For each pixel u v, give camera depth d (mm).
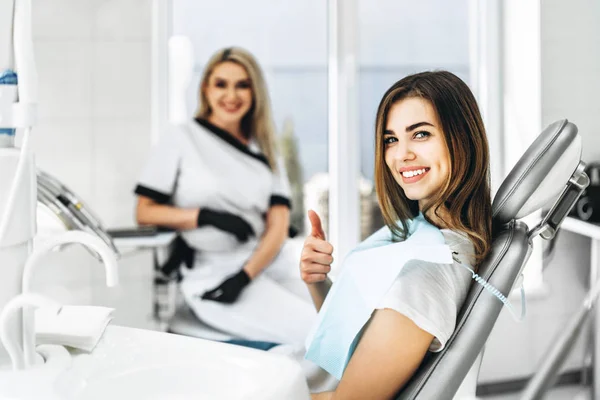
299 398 957
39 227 2018
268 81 2760
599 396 2521
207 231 2639
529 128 2797
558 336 2787
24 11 906
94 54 2584
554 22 2754
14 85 917
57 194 1646
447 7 2908
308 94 2814
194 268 2645
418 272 1165
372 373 1149
